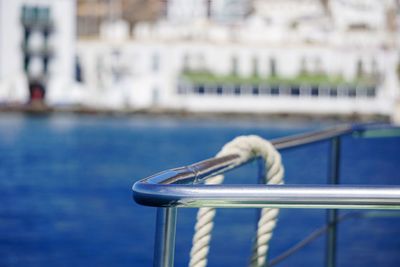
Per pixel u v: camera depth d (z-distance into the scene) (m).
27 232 23.03
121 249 19.69
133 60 101.62
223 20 107.19
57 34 97.62
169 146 62.69
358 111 100.62
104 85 101.19
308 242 3.46
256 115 99.62
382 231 9.73
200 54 101.25
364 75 102.44
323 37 103.44
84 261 18.33
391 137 4.48
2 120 90.56
